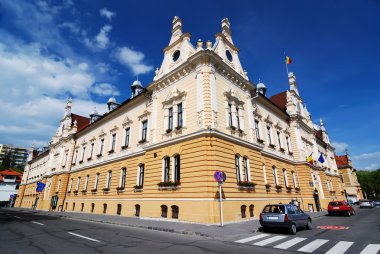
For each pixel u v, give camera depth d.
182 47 21.31
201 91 17.69
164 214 17.73
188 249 8.36
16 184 73.56
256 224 14.80
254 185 18.67
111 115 29.66
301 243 9.75
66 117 42.62
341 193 46.03
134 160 23.48
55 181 37.31
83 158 33.88
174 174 18.09
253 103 24.12
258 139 22.77
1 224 15.96
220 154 16.42
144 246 8.75
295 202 25.06
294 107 33.00
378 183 91.69
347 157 70.62
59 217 23.61
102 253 7.60
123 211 22.80
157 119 21.41
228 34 22.95
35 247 8.50
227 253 7.88
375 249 8.52
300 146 30.75
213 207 14.82
